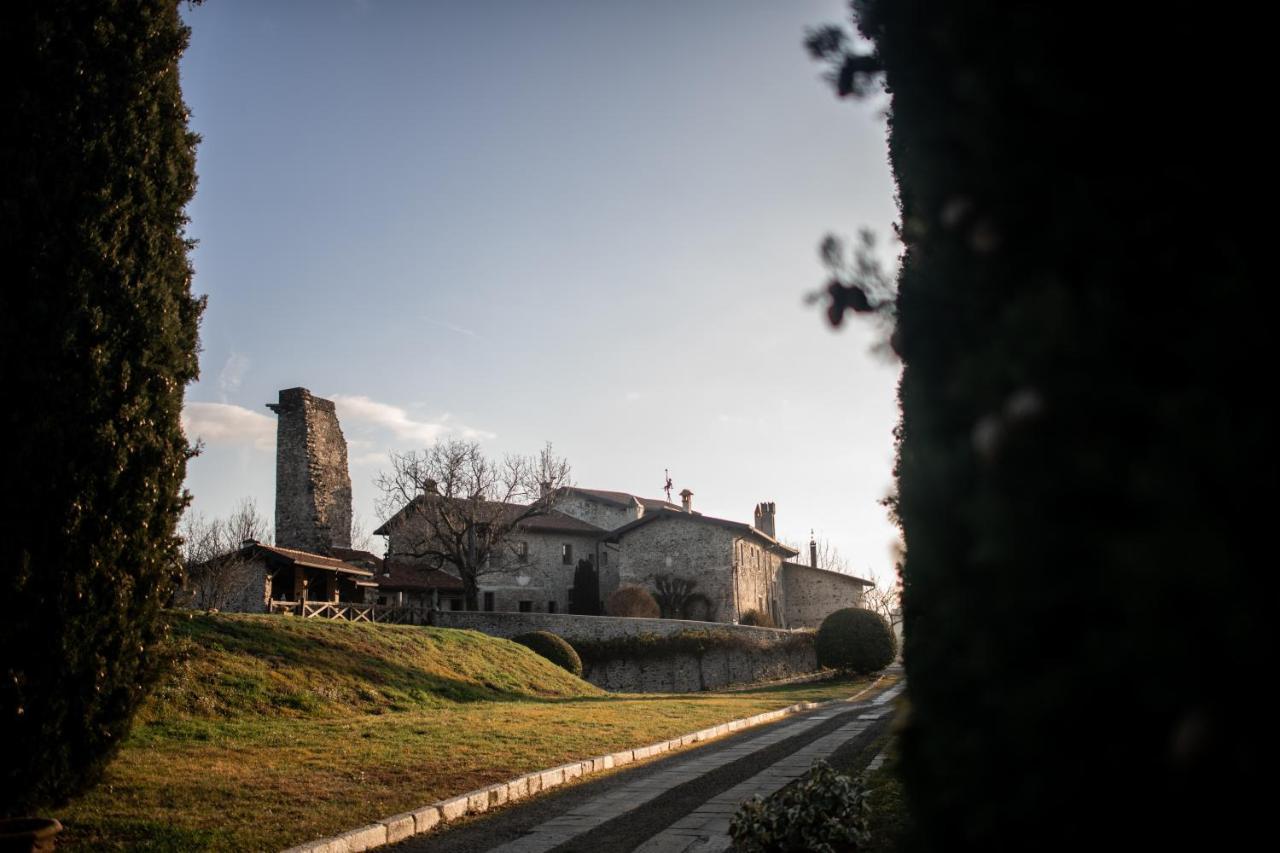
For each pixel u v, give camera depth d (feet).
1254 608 4.00
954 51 6.68
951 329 7.18
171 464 31.24
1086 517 4.99
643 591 156.15
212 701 58.29
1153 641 4.32
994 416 5.73
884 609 252.62
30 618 27.02
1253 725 4.00
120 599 29.09
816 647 144.77
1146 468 4.54
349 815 31.37
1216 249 5.03
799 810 23.22
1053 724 5.02
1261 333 4.51
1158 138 5.44
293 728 53.42
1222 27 5.19
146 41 32.37
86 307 29.19
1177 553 4.21
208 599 116.06
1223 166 5.14
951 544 6.44
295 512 150.82
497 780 38.55
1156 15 5.47
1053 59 5.87
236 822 29.78
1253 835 4.07
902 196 12.50
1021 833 5.45
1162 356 4.91
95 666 28.27
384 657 80.28
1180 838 4.46
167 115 33.01
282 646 73.77
